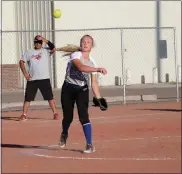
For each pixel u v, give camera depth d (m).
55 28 59.28
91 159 20.73
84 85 21.92
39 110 39.53
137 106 40.81
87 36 21.59
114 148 23.20
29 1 59.38
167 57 63.12
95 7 60.81
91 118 34.16
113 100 43.94
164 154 21.56
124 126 30.14
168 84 61.56
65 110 22.42
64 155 21.73
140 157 20.95
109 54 61.41
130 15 61.97
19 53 57.84
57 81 57.12
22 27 59.16
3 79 53.78
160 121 31.97
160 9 62.97
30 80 33.31
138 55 62.62
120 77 61.28
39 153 22.30
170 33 63.78
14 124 31.95
